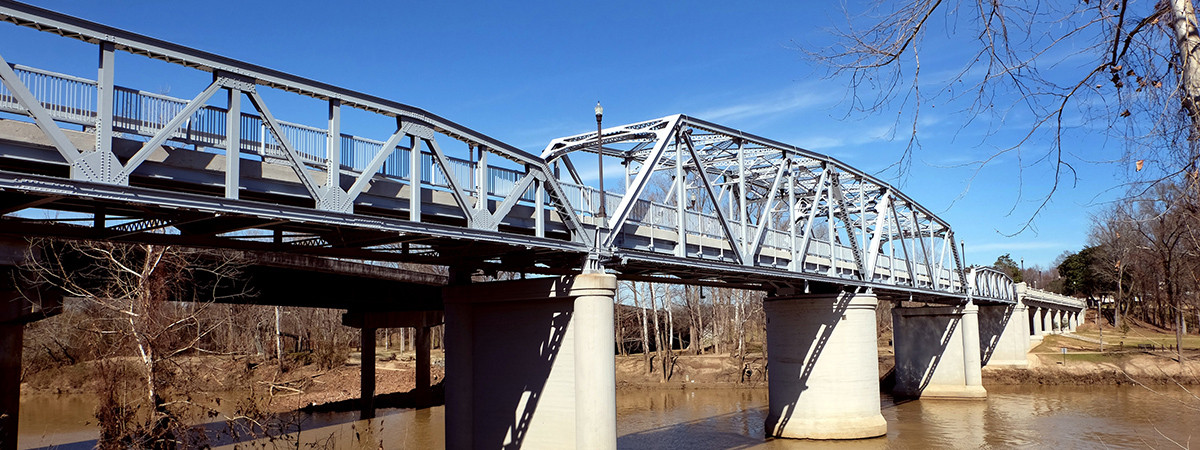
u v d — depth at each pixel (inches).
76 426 1630.2
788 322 1555.1
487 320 1027.3
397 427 1644.9
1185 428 1608.0
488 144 789.9
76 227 625.0
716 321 3100.4
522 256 960.9
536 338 970.7
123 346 1010.7
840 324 1510.8
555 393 939.3
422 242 803.4
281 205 589.0
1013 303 2731.3
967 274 2447.1
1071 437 1549.0
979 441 1519.4
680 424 1768.0
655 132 1056.8
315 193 615.8
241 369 1913.1
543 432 945.5
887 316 4124.0
